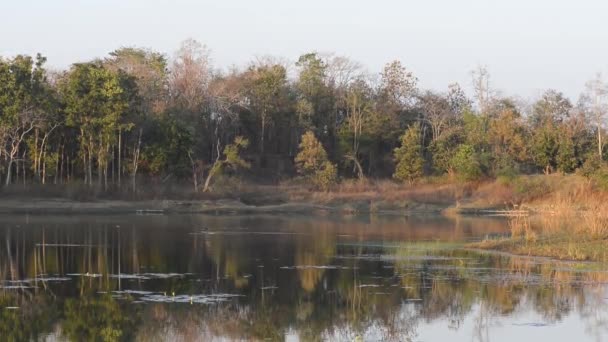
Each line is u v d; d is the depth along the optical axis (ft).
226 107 296.30
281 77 326.03
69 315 73.72
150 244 131.95
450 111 346.74
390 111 333.21
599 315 73.15
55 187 234.79
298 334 67.46
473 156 281.54
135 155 251.19
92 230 158.51
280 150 329.31
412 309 77.20
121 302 79.61
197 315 74.28
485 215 230.68
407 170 288.71
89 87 240.53
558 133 295.28
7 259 110.42
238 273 99.71
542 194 248.32
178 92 292.61
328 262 110.63
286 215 226.79
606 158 291.58
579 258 110.52
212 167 269.23
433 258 114.73
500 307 77.56
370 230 168.76
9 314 73.87
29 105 231.50
